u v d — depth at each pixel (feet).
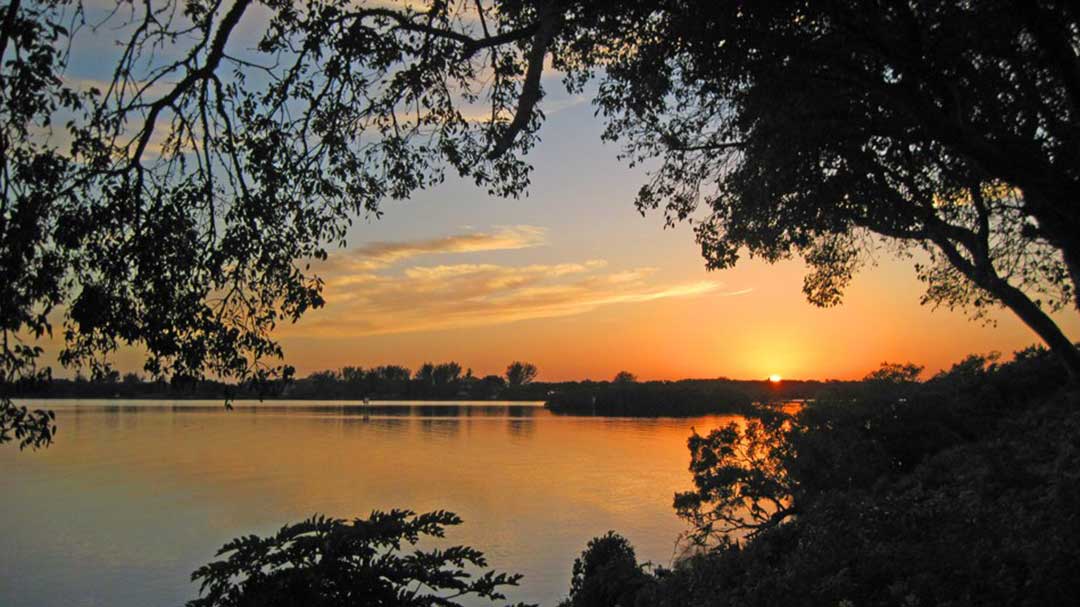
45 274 20.54
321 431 542.57
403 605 14.08
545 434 487.61
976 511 33.22
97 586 140.26
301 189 26.63
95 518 213.66
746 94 30.17
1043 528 29.96
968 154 26.68
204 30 24.50
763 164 34.19
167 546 176.04
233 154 24.70
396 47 27.22
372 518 14.66
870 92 28.86
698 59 29.07
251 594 13.44
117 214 22.17
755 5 26.27
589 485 260.42
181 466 334.44
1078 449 41.73
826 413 63.31
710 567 41.70
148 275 22.54
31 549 173.78
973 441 60.44
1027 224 51.16
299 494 247.70
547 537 171.22
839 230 39.70
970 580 26.81
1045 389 67.21
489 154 28.37
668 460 334.85
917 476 49.60
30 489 272.10
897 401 64.85
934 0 27.37
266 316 24.66
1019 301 59.16
